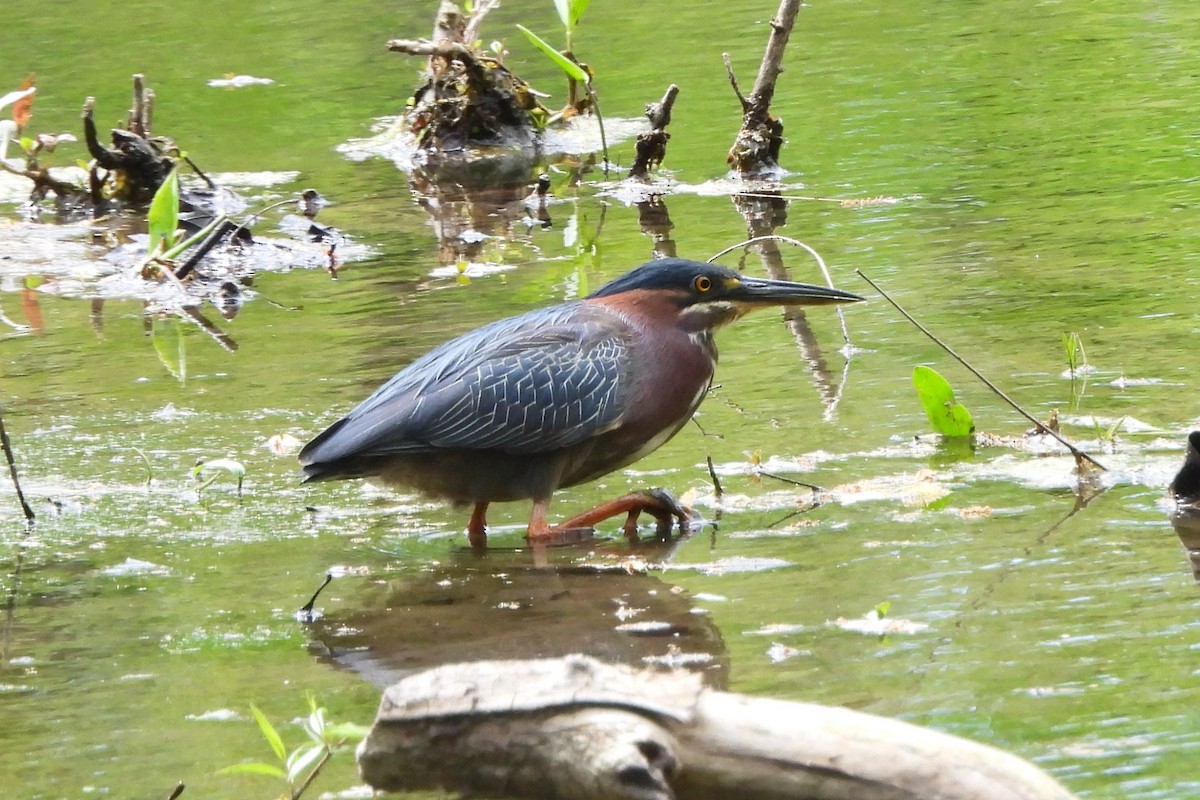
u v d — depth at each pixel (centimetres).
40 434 1274
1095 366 1278
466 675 594
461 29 2422
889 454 1134
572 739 570
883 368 1331
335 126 2533
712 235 1823
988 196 1886
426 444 1040
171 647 872
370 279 1730
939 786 545
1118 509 993
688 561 963
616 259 1745
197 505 1120
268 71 2902
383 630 884
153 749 741
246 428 1269
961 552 936
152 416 1308
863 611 855
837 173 2066
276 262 1830
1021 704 725
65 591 967
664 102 2122
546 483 1062
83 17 3422
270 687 811
